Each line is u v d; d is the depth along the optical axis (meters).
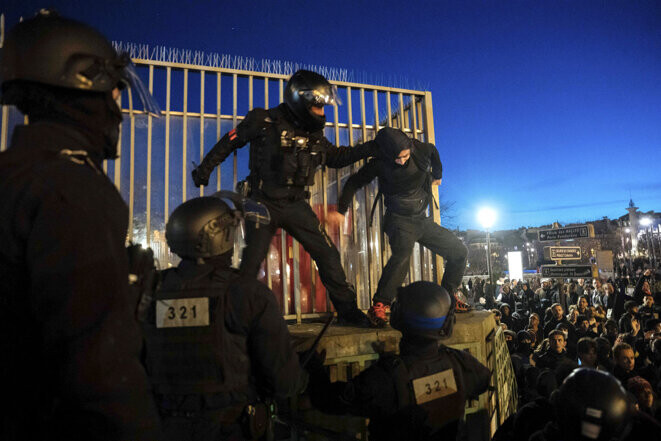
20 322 0.92
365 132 4.79
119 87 1.26
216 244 1.93
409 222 4.05
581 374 1.61
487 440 3.42
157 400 1.81
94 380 0.84
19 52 1.05
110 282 0.91
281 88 4.46
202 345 1.77
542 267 13.91
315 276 4.52
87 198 0.94
